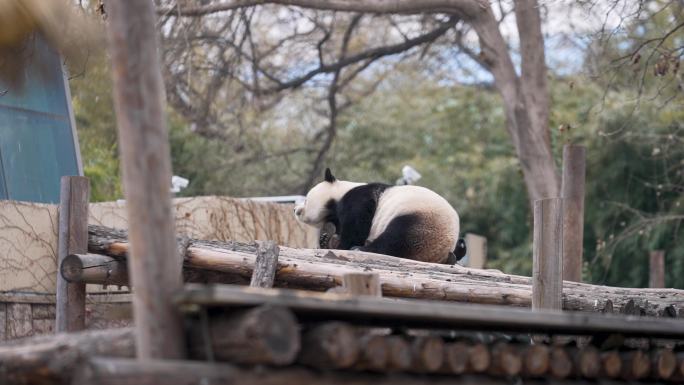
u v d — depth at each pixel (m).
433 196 11.53
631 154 23.02
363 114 27.72
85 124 19.02
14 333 9.82
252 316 4.93
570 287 10.36
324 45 22.53
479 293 9.22
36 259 10.19
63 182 9.02
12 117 12.01
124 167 5.16
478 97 29.42
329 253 9.70
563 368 6.32
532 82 18.80
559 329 6.46
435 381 5.87
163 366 4.81
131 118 5.14
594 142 23.48
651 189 23.19
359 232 11.76
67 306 8.95
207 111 19.83
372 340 5.37
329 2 17.31
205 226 12.30
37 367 5.27
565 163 12.20
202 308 5.14
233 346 5.08
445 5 17.83
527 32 18.81
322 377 5.39
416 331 6.48
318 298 5.07
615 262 23.66
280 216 13.59
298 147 24.38
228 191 22.09
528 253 24.97
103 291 10.99
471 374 6.11
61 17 9.95
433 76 28.73
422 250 11.14
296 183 23.41
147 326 5.08
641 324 6.24
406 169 15.01
